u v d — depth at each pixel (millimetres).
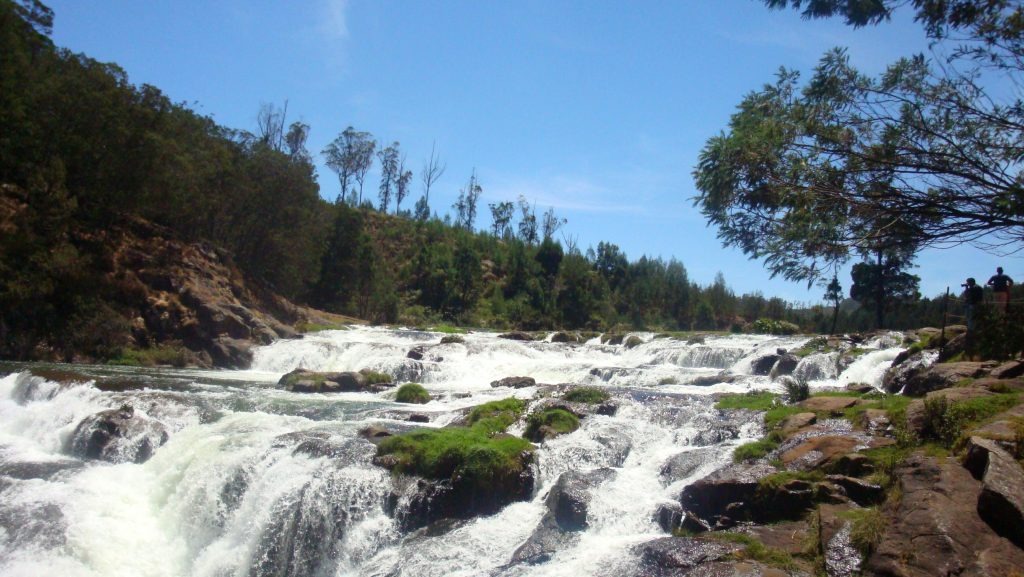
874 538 7668
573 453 12617
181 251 36406
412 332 43562
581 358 33844
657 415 14695
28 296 28406
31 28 41500
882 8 6406
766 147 6676
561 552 9562
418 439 12820
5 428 17828
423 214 107500
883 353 22562
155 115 37031
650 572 8469
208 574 11766
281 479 12484
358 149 95250
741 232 7133
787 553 8359
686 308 89250
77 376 21500
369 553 10930
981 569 6660
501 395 20953
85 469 14258
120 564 11547
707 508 10062
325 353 32125
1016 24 6215
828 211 6359
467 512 11250
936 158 6168
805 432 11625
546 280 82125
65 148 33688
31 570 10695
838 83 6688
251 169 46750
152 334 31938
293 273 47625
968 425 9500
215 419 16547
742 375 23531
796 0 6590
